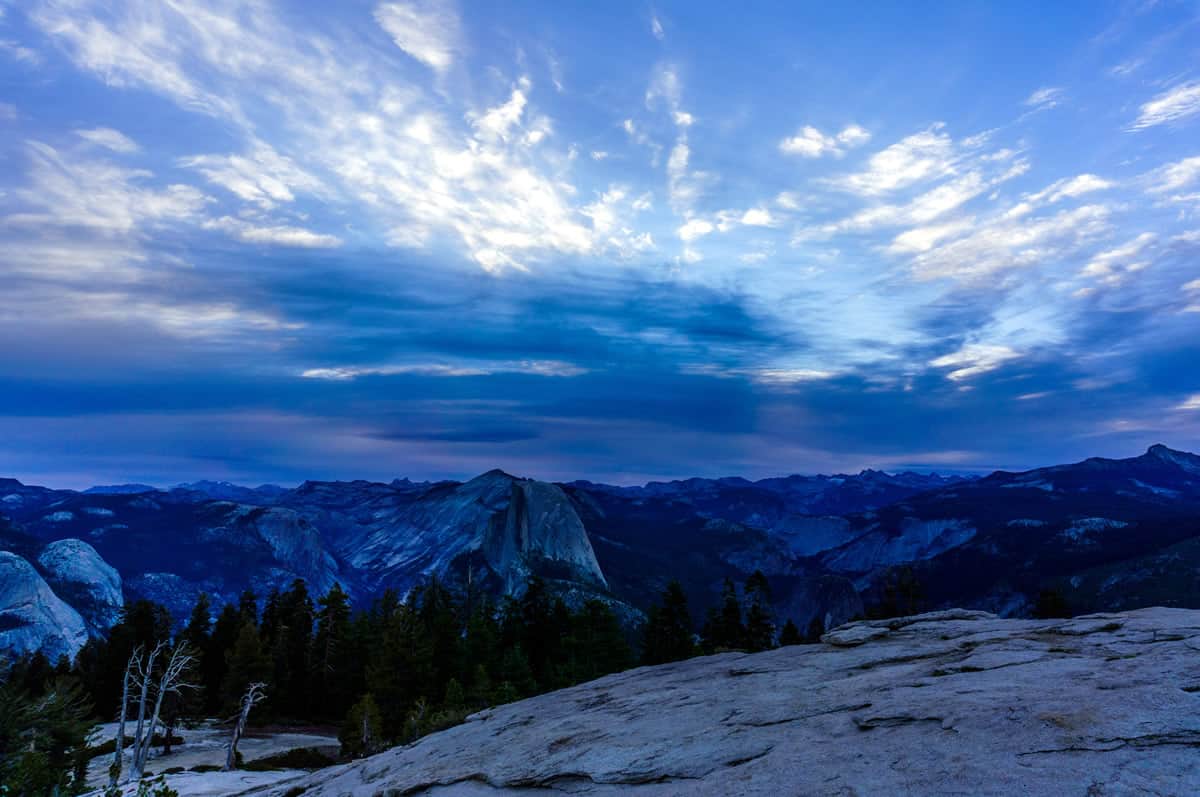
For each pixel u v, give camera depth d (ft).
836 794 22.11
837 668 43.37
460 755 46.06
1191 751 19.84
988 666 34.88
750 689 41.19
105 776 146.00
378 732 171.12
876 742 26.27
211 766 155.22
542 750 38.86
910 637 50.21
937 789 20.75
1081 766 20.17
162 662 205.16
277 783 71.31
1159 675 27.58
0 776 80.84
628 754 33.01
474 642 237.45
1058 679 29.50
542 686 233.55
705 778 27.40
